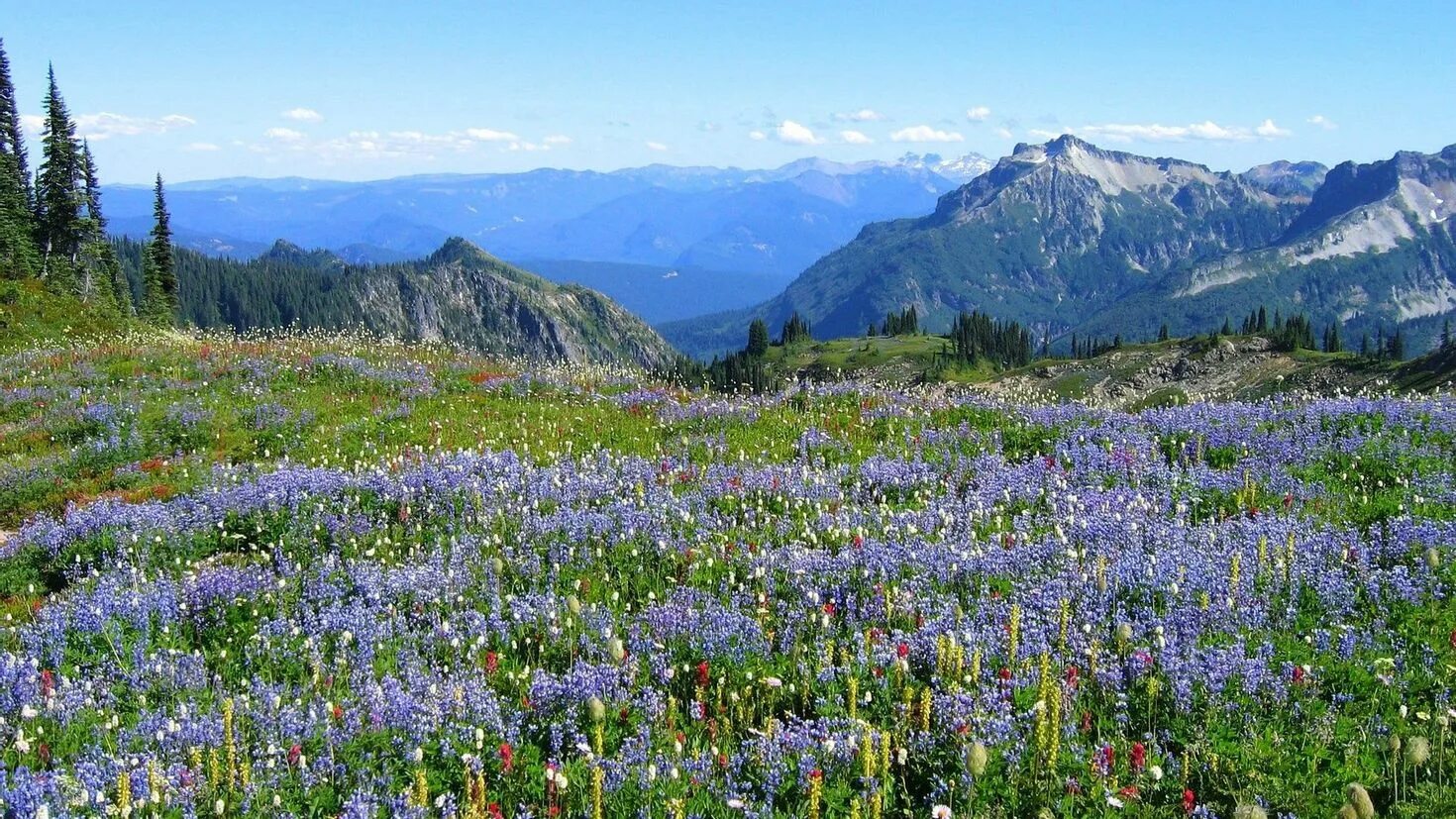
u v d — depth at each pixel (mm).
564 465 17422
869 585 11195
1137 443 16828
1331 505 13250
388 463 18172
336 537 13977
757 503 14945
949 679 8531
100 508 15164
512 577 12133
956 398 22906
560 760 7789
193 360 29766
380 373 27531
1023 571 11281
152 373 28375
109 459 20047
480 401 25125
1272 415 18297
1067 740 7637
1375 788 6922
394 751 8000
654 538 13094
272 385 26484
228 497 15320
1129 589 10477
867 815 6715
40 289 61562
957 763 7359
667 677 9094
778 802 7207
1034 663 8797
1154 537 11891
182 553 13969
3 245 70375
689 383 31078
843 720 7984
